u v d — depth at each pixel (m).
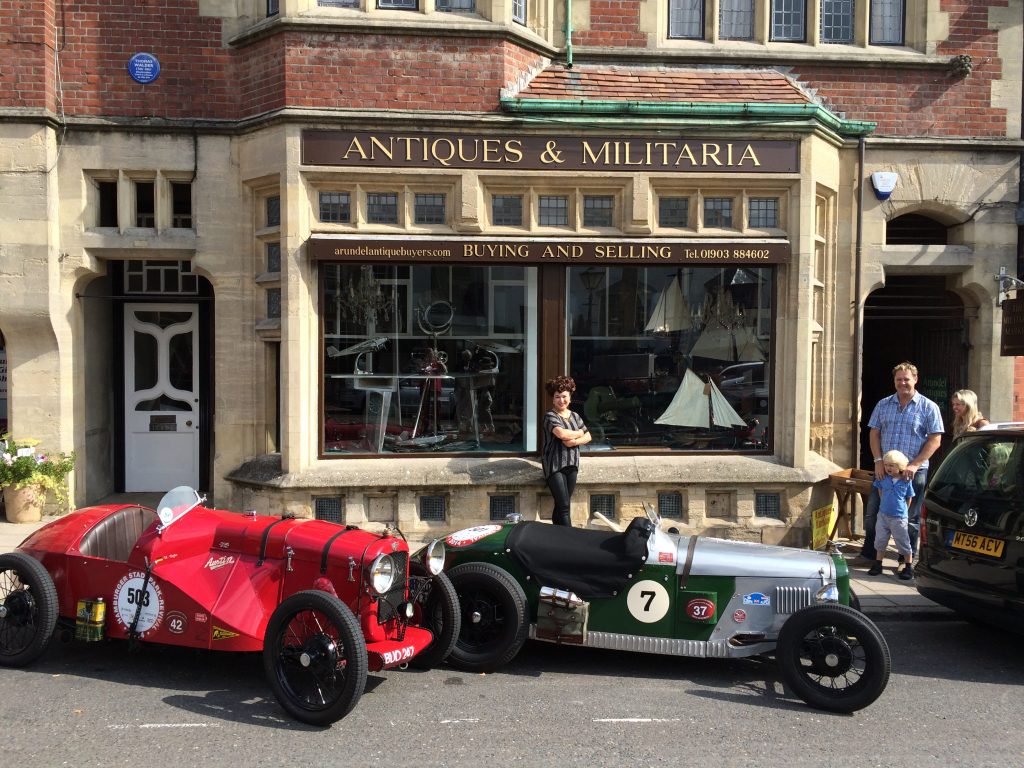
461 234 7.99
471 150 7.89
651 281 8.27
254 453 8.42
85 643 5.64
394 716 4.55
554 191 8.08
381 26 7.75
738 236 8.15
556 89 8.09
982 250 8.91
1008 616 5.39
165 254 8.52
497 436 8.27
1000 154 8.91
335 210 7.96
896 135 8.81
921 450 7.29
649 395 8.34
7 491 8.29
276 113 7.73
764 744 4.27
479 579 5.25
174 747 4.10
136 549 4.98
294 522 5.12
